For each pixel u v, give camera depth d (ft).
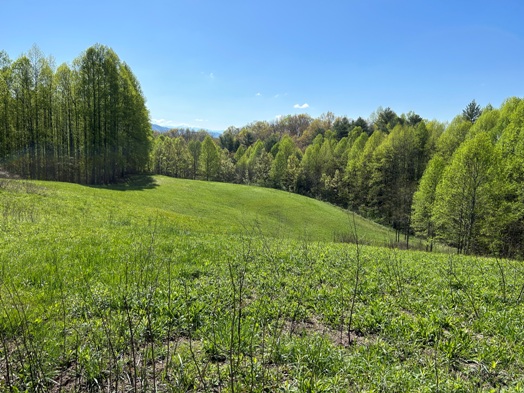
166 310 16.78
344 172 211.00
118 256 28.55
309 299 21.33
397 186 171.42
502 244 87.51
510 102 133.28
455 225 98.37
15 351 12.26
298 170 226.38
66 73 146.72
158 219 74.49
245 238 48.49
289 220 136.98
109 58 149.79
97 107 150.82
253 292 22.25
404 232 152.05
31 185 85.61
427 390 11.34
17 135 137.08
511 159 89.04
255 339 14.66
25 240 33.22
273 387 11.37
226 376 11.82
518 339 16.51
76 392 10.73
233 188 178.19
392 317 18.78
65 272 22.70
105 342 13.37
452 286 26.35
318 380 11.68
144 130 176.65
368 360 13.56
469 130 147.95
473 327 17.93
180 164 245.24
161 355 13.20
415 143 178.29
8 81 132.26
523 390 11.60
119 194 116.47
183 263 28.35
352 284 24.90
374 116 298.76
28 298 17.74
